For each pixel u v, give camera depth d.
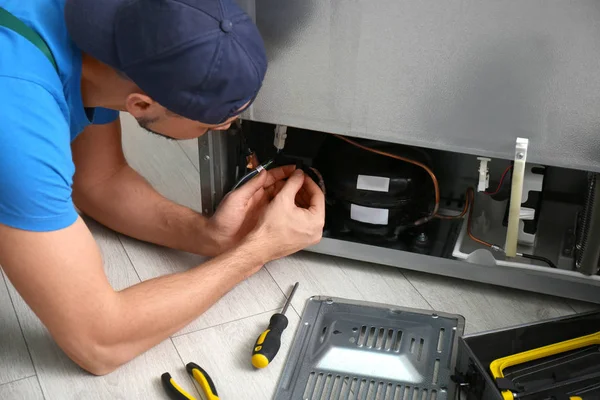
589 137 1.16
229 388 1.24
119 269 1.49
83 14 0.97
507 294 1.46
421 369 1.26
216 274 1.28
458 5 1.09
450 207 1.58
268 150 1.56
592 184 1.28
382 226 1.47
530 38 1.09
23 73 0.98
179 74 0.96
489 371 1.17
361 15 1.15
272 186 1.48
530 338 1.26
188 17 0.94
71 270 1.08
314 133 1.54
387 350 1.29
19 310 1.38
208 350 1.32
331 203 1.53
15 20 1.01
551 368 1.21
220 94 0.98
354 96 1.24
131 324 1.18
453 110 1.21
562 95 1.13
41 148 0.99
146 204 1.49
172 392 1.21
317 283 1.48
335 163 1.46
